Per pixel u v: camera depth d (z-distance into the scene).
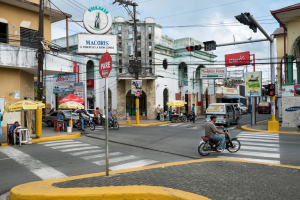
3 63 12.36
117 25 27.41
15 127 12.20
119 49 27.44
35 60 13.66
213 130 9.27
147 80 28.70
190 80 32.66
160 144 11.93
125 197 4.89
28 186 5.57
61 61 14.91
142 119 28.52
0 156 9.33
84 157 9.10
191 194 4.84
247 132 16.61
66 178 6.28
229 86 46.03
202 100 36.00
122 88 27.88
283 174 6.46
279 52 27.80
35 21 15.54
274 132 16.22
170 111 26.67
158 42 29.55
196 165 7.51
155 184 5.65
